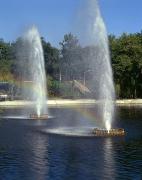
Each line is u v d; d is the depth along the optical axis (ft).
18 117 171.73
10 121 155.94
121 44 303.48
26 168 78.13
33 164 81.05
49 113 191.52
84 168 77.71
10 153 91.35
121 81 307.99
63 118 167.63
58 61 384.27
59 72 359.66
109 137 111.34
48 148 96.48
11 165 80.48
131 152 91.20
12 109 215.92
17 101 255.91
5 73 350.43
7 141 106.93
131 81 308.60
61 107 234.38
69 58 321.93
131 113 187.42
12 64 374.22
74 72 307.78
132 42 303.27
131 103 278.26
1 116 176.04
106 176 72.38
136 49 299.79
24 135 117.08
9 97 281.13
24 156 88.17
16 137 113.50
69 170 76.43
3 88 306.96
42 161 83.46
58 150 94.07
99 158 85.66
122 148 95.71
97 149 94.79
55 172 75.20
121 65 297.33
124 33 314.14
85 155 88.43
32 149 95.55
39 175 73.36
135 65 300.81
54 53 422.00
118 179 70.59
